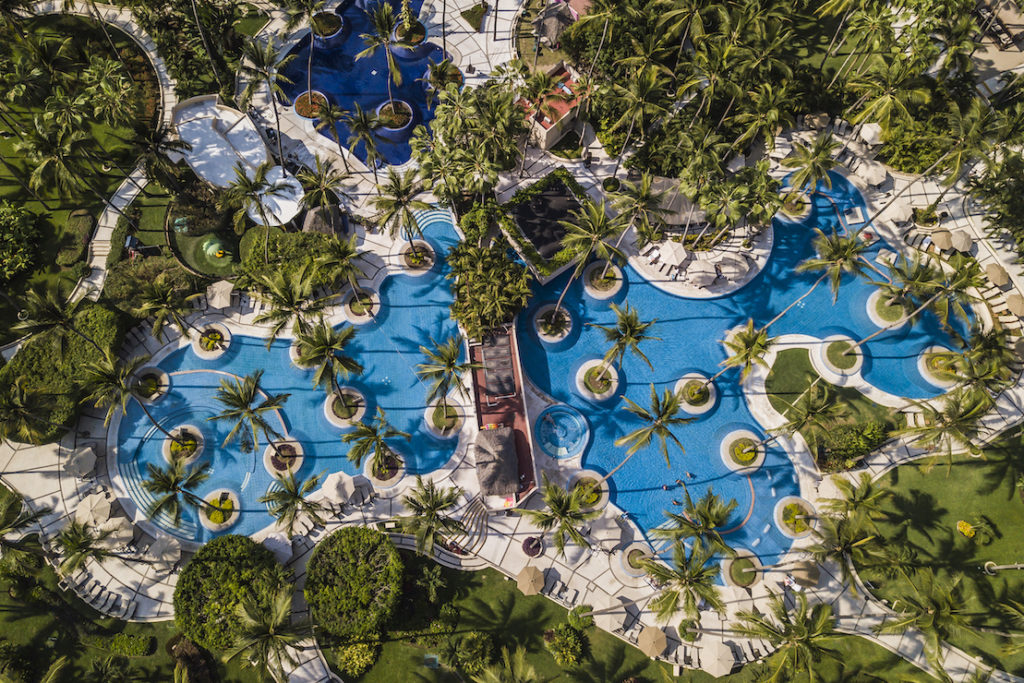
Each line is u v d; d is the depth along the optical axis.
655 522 56.69
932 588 47.53
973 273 52.97
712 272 63.19
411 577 53.56
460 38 77.88
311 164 70.00
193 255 65.00
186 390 60.31
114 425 58.47
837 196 68.94
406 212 57.94
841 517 55.56
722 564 55.44
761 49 65.19
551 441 59.47
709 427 59.91
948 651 52.03
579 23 70.19
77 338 58.47
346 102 74.00
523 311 64.38
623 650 52.28
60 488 56.22
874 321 63.09
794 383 61.25
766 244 67.00
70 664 50.97
